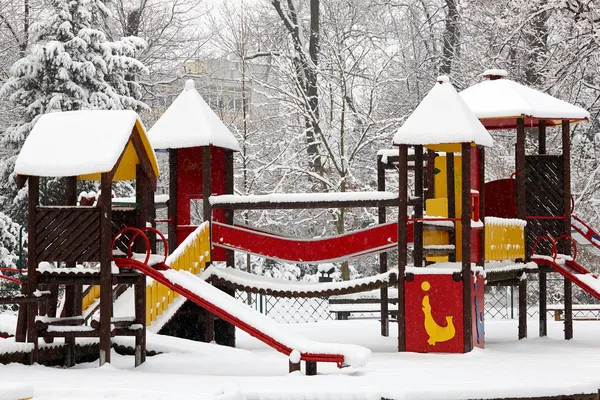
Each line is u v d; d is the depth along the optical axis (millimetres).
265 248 13141
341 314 19484
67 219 9805
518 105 13570
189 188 13922
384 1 30516
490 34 25422
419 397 7801
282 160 25172
